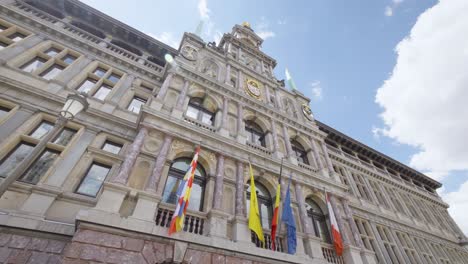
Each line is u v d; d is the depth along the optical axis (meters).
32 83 11.61
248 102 17.67
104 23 18.17
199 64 18.12
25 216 7.68
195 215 9.95
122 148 11.73
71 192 9.20
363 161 25.58
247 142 14.77
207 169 12.12
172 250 8.11
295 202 13.70
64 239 7.84
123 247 7.41
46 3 16.72
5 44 12.61
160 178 10.09
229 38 24.80
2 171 8.70
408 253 18.62
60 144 10.62
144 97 15.45
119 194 8.49
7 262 6.86
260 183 13.98
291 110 21.78
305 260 10.74
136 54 18.95
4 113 10.35
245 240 9.88
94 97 13.23
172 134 11.69
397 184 25.81
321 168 17.08
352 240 13.90
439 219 26.95
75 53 14.83
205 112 15.63
